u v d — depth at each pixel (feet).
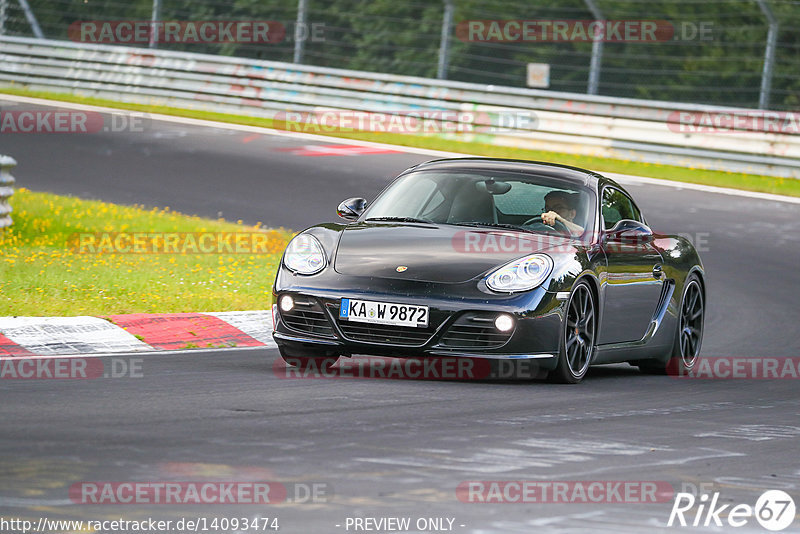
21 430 60.44
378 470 54.90
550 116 264.93
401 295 83.61
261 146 253.03
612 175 240.94
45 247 148.77
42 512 45.75
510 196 95.91
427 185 97.76
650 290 100.07
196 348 100.63
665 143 254.68
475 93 274.16
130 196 201.05
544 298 84.84
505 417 71.31
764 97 250.78
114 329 101.30
